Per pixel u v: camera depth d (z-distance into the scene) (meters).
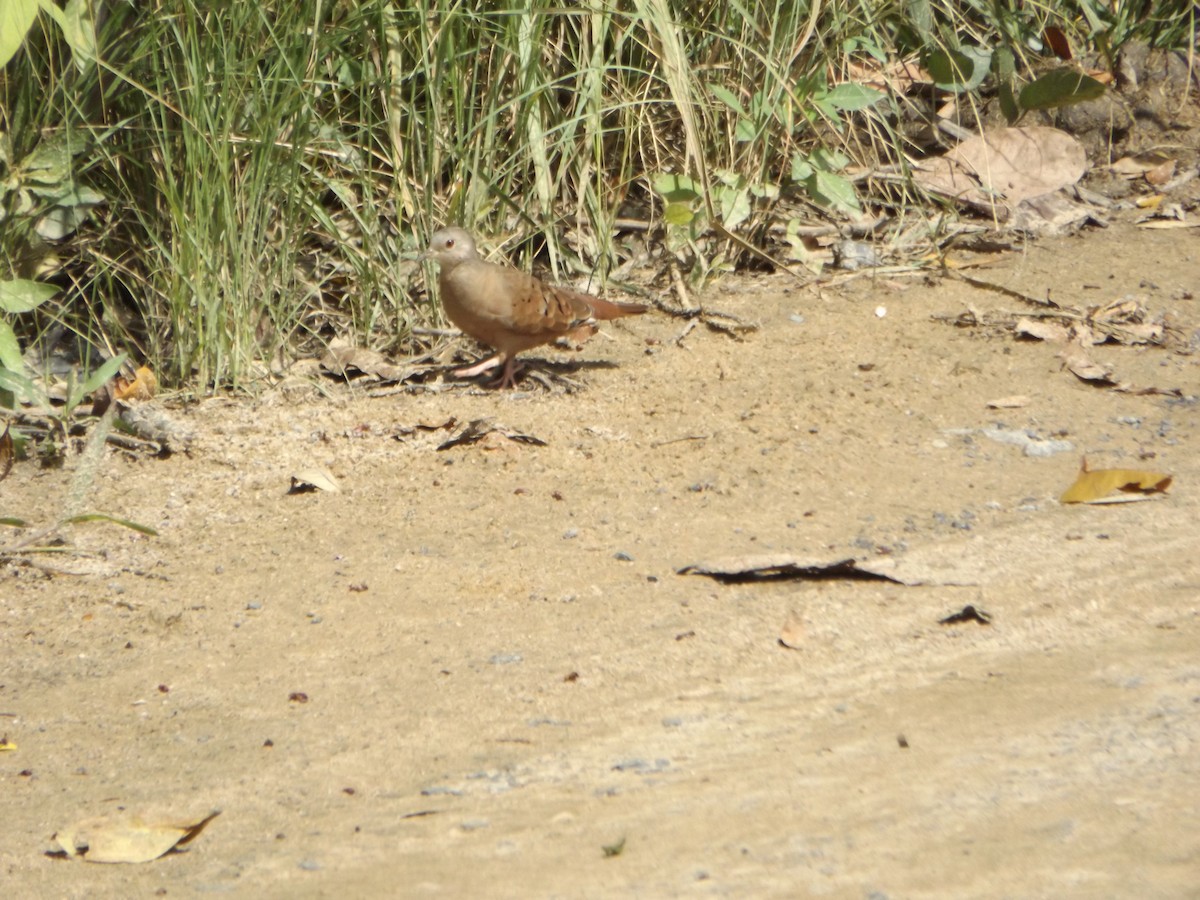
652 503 11.05
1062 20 19.59
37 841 6.80
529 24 14.74
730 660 8.53
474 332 13.19
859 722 7.54
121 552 10.50
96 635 9.26
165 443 12.30
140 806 7.10
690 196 15.34
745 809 6.57
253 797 7.16
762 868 5.96
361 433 12.47
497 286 12.87
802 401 12.93
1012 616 8.87
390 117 14.62
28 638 9.23
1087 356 13.66
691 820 6.50
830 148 17.25
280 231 14.36
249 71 13.27
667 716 7.82
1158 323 14.49
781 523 10.55
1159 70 20.03
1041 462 11.61
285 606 9.55
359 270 14.38
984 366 13.66
